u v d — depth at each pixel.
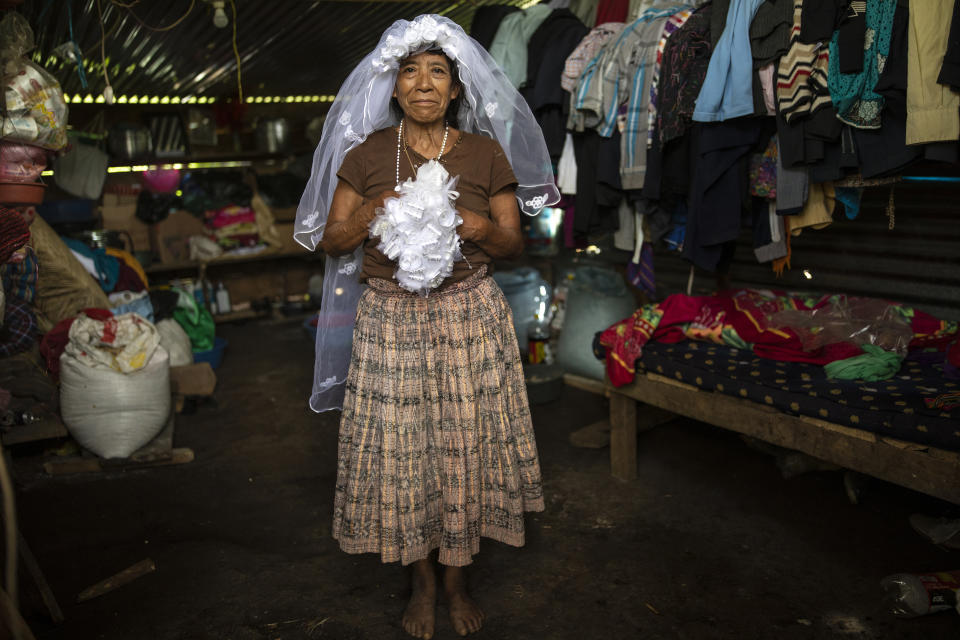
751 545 2.44
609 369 2.89
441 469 1.90
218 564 2.42
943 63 1.92
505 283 4.55
